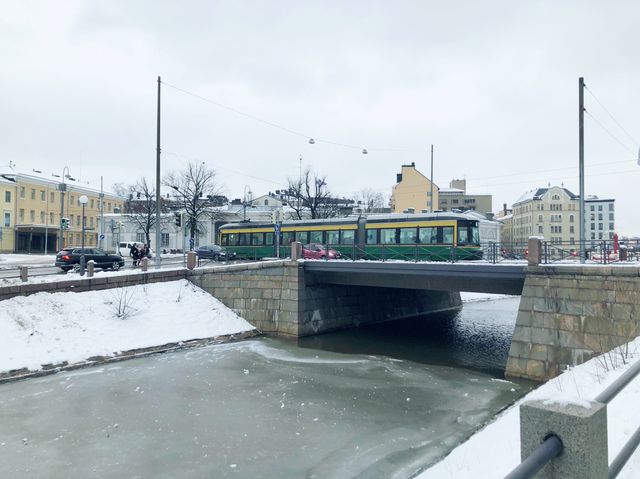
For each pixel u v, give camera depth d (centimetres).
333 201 6612
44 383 1688
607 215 12331
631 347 1311
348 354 2198
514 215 11506
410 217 3153
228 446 1162
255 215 6731
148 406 1447
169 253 6256
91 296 2361
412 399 1531
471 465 807
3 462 1076
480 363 2067
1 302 2028
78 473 1026
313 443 1184
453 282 2234
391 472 1030
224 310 2688
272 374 1820
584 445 222
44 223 7275
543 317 1705
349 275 2539
